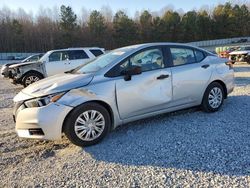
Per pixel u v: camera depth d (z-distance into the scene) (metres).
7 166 4.32
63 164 4.23
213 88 6.23
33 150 4.85
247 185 3.34
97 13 85.94
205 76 6.06
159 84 5.42
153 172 3.79
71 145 4.94
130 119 5.23
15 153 4.76
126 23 85.00
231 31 95.81
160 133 5.19
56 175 3.91
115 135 5.23
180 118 5.98
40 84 5.02
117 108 5.03
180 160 4.08
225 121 5.65
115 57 5.34
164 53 5.68
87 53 13.98
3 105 8.95
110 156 4.38
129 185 3.52
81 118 4.70
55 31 87.06
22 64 13.11
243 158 4.00
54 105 4.54
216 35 95.75
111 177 3.75
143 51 5.47
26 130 4.69
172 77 5.59
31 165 4.30
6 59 62.50
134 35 86.19
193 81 5.88
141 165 4.02
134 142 4.85
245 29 96.75
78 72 5.41
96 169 4.00
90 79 4.90
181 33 90.75
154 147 4.59
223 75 6.37
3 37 83.12
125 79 5.08
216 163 3.91
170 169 3.84
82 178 3.77
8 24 85.69
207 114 6.18
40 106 4.57
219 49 30.62
